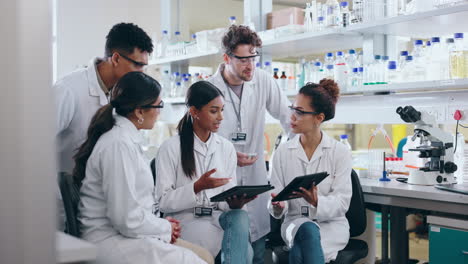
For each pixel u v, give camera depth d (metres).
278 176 2.53
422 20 2.68
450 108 2.79
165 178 2.30
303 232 2.20
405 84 2.74
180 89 4.39
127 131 1.89
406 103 2.97
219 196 2.06
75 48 5.65
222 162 2.41
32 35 0.58
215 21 5.00
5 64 0.57
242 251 2.13
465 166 2.61
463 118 2.73
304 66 3.38
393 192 2.46
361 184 2.61
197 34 4.01
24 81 0.58
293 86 3.55
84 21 5.69
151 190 1.96
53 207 0.60
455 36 2.65
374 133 3.24
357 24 2.90
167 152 2.34
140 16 6.00
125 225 1.79
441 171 2.57
